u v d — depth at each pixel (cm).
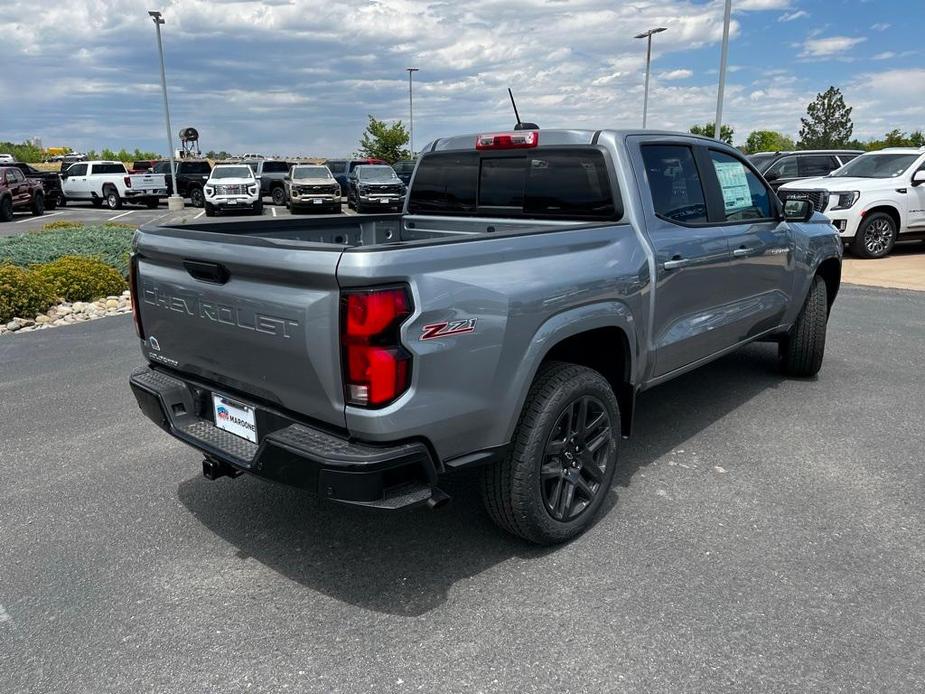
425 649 266
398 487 266
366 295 245
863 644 264
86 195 3102
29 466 438
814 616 281
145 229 349
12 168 2486
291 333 265
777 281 512
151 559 332
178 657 264
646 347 378
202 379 332
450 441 280
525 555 329
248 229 421
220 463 325
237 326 288
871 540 337
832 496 383
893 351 680
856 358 656
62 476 423
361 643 270
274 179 3042
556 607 289
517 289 290
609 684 246
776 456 437
